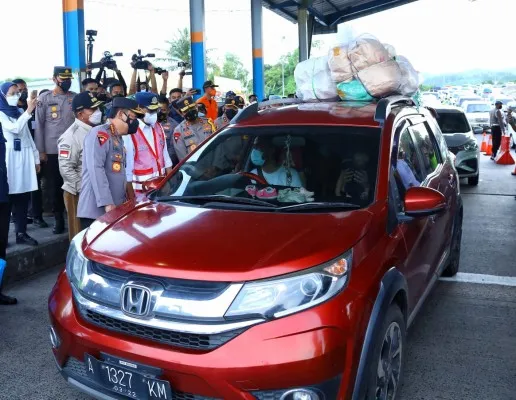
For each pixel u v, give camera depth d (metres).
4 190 4.76
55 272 5.90
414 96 5.02
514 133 19.67
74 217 5.76
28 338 4.25
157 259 2.63
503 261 6.14
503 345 4.07
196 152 4.04
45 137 6.72
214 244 2.72
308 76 4.83
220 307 2.43
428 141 4.64
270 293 2.45
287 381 2.38
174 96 9.09
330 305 2.49
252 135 3.90
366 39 4.55
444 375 3.63
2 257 5.02
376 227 3.00
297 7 22.52
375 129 3.69
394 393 3.06
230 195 3.51
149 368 2.51
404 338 3.17
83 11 9.47
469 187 11.69
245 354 2.37
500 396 3.38
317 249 2.62
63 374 2.93
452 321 4.50
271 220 3.00
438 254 4.28
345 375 2.51
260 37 20.56
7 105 5.78
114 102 4.68
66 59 9.50
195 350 2.46
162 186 3.84
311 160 3.58
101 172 4.61
